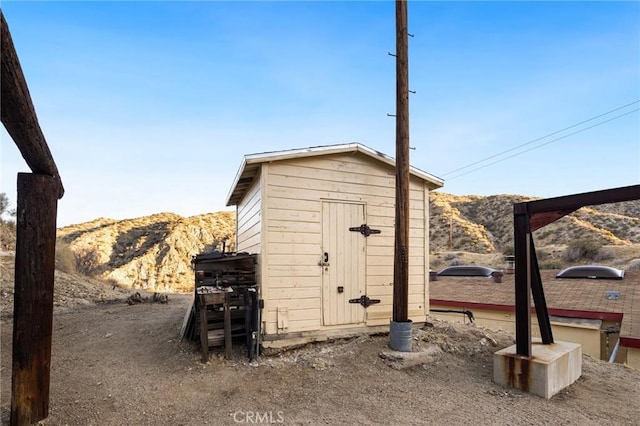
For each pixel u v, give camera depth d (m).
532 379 4.89
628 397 4.98
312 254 6.44
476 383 5.18
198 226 42.12
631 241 36.03
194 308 6.64
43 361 3.85
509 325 12.42
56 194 3.97
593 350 10.49
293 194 6.37
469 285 16.83
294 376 5.17
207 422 3.94
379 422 4.02
